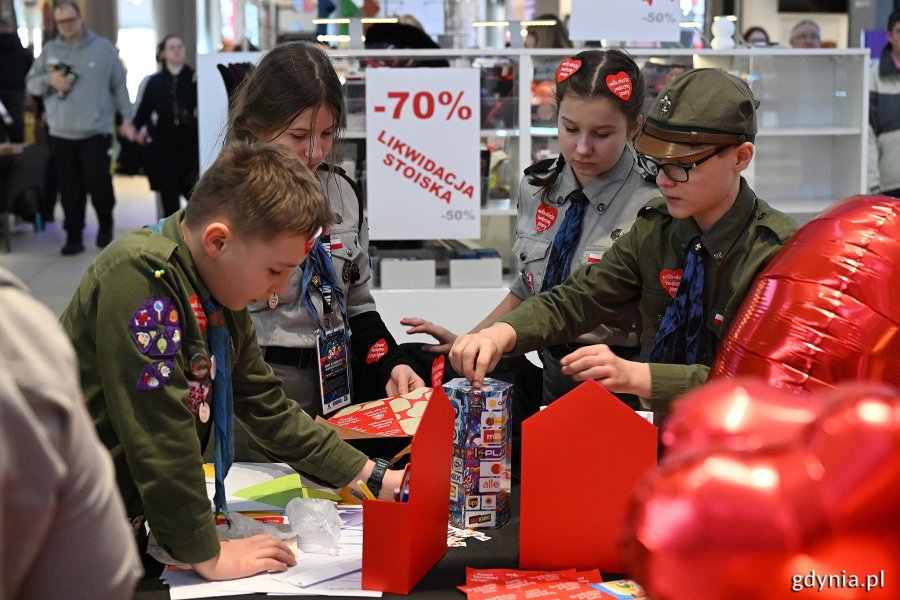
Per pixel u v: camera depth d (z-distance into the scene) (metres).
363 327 2.21
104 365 1.40
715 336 1.81
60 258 8.67
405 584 1.38
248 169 1.39
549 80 5.07
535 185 2.40
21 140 9.49
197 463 1.42
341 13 6.17
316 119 1.95
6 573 0.70
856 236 1.13
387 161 4.68
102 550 0.74
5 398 0.67
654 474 0.60
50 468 0.69
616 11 4.38
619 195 2.27
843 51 5.42
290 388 2.09
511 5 8.16
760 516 0.56
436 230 4.74
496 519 1.65
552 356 2.30
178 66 8.65
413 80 4.64
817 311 1.10
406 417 1.73
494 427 1.63
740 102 1.66
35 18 9.92
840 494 0.56
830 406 0.60
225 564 1.42
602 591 1.38
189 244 1.45
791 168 5.81
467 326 5.16
